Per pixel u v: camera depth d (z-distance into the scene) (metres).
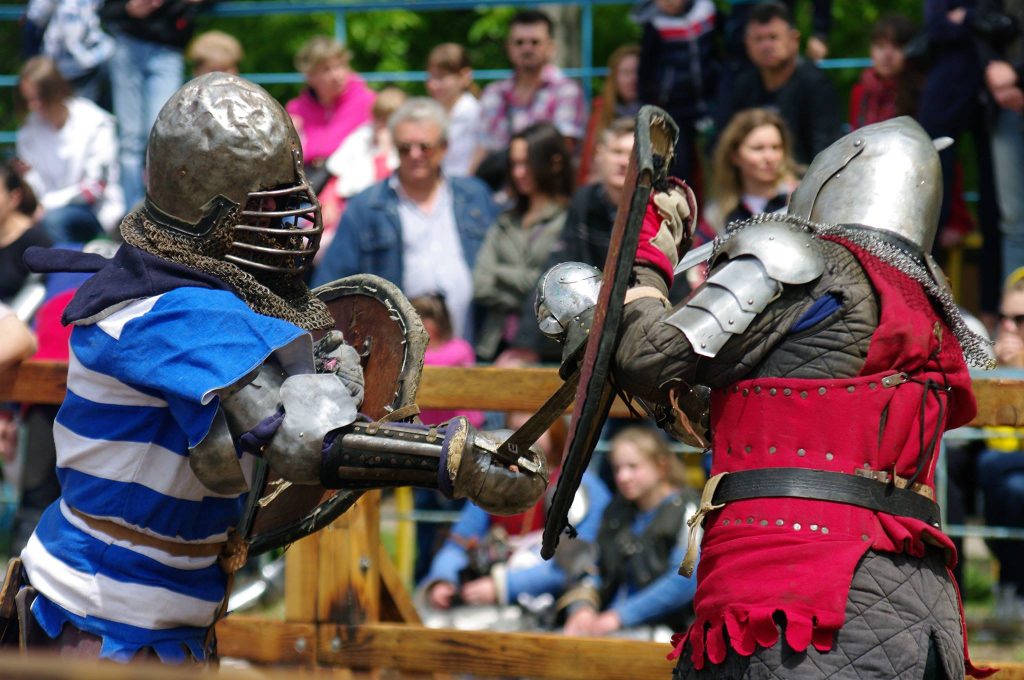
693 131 22.12
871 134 9.93
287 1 44.84
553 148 19.84
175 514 9.62
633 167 8.61
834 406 8.96
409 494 21.19
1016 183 21.53
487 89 24.05
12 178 21.61
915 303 9.23
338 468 9.03
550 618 16.80
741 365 9.11
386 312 10.66
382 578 14.27
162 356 9.07
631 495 16.23
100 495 9.61
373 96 24.22
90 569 9.62
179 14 25.88
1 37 46.59
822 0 23.62
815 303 9.04
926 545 9.10
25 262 10.30
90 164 25.36
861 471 8.93
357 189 23.41
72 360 9.73
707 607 9.05
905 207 9.62
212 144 9.34
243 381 9.02
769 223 9.18
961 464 19.41
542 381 13.35
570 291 9.70
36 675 5.18
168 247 9.42
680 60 21.94
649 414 10.35
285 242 9.77
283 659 13.87
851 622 8.69
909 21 22.16
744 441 9.16
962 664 9.09
